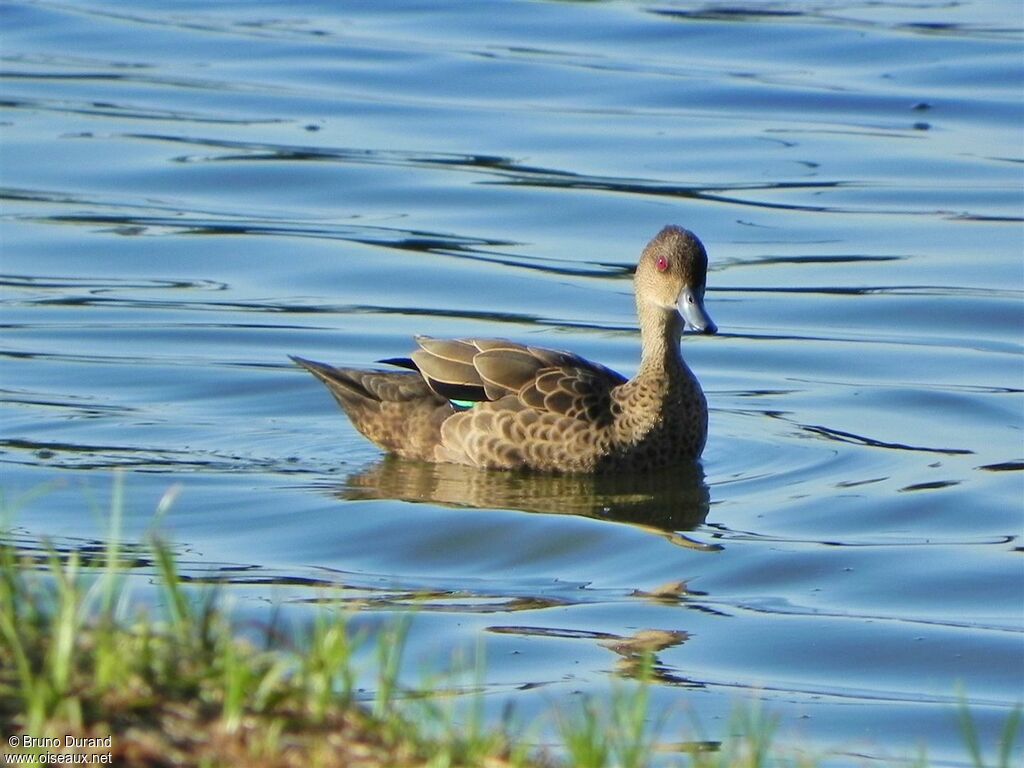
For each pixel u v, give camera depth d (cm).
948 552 1314
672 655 1117
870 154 2502
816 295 2017
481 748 709
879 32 3069
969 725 859
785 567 1280
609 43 3033
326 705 712
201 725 687
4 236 2147
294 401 1675
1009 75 2819
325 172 2397
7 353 1761
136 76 2820
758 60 2931
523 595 1216
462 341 1569
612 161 2466
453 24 3156
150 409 1627
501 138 2555
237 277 2044
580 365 1563
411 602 1184
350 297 1994
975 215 2273
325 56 2945
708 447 1584
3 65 2862
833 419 1655
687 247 1508
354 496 1417
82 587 884
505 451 1504
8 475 1423
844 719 1034
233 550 1285
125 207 2264
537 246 2172
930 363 1811
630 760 726
